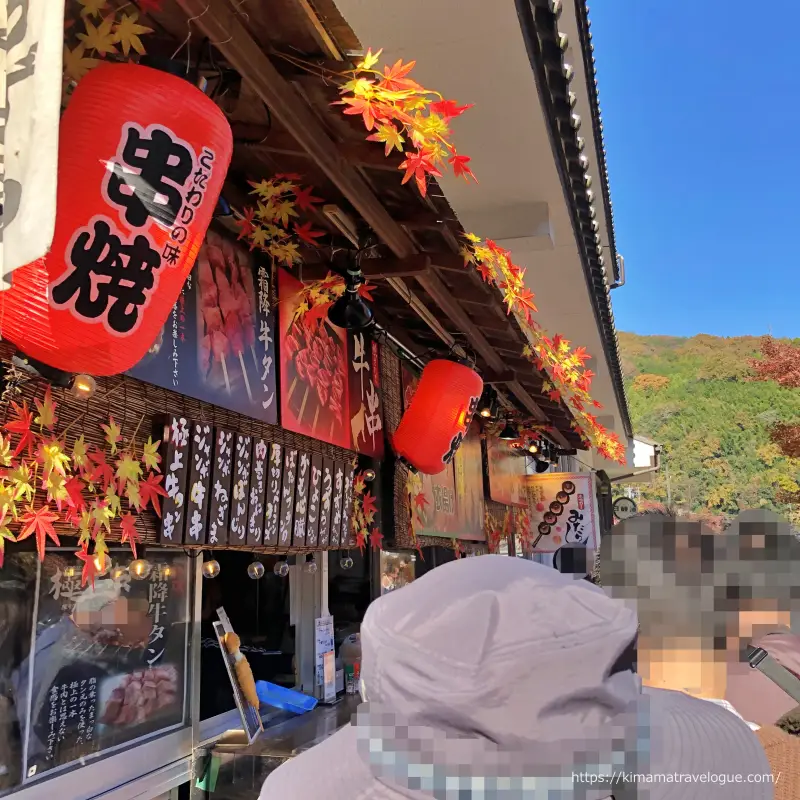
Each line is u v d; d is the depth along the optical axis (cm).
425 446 474
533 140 476
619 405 1424
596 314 852
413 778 96
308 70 240
